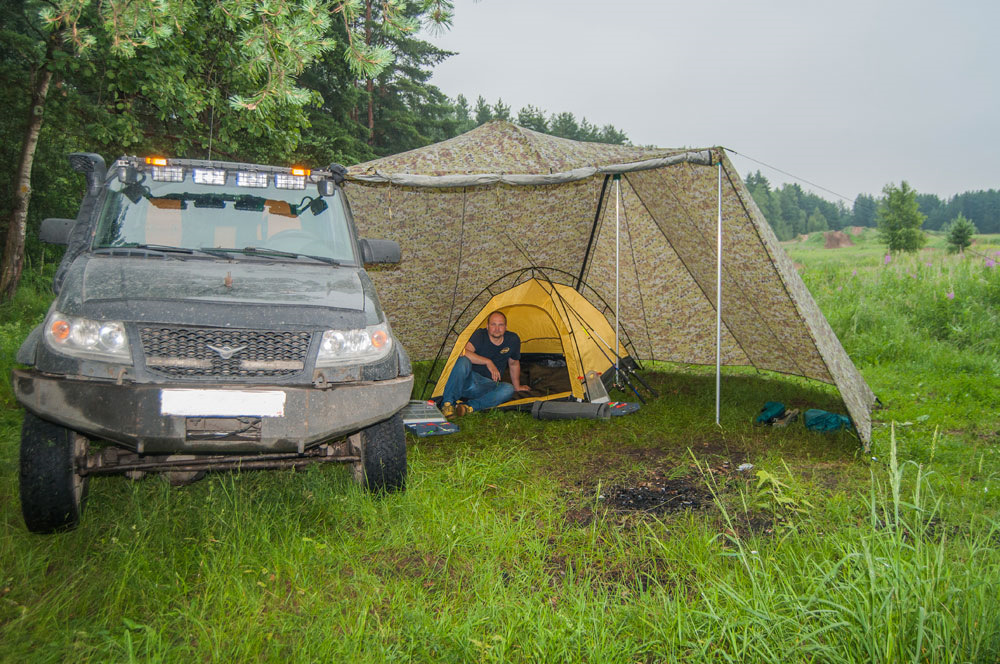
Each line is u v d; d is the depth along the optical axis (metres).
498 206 7.08
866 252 48.25
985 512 3.86
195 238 4.06
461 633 2.52
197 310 3.20
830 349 6.07
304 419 3.16
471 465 4.74
